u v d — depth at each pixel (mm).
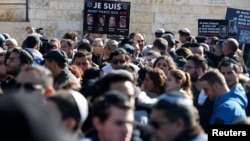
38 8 29359
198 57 11570
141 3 30578
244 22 22984
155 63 12234
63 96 5922
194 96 11039
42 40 20047
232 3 31109
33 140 2148
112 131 5277
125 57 12242
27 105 2211
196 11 30984
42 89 5879
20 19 29297
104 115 5277
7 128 2145
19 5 29219
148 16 30688
